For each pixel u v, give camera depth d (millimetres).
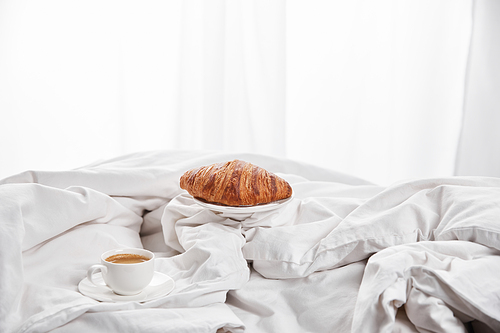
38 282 1119
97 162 1607
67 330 1018
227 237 1197
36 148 2848
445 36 2949
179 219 1316
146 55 2869
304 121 3053
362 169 3080
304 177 1691
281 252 1191
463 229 1180
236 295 1174
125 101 2885
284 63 2875
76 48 2811
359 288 1145
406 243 1207
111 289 1105
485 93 2859
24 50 2764
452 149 3031
